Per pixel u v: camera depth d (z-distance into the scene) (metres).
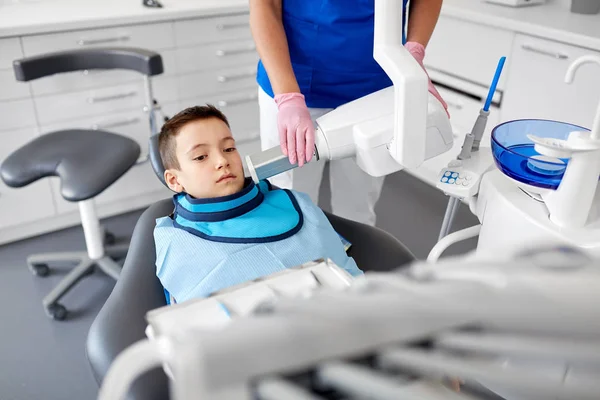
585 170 0.81
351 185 1.66
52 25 1.96
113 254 2.00
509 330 0.20
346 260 1.03
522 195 0.94
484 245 0.99
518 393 0.22
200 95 2.43
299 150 0.98
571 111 1.92
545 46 1.92
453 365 0.20
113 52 1.83
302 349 0.19
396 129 0.73
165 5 2.27
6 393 1.54
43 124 2.10
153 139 1.26
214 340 0.19
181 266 0.96
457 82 2.33
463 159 1.08
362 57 1.34
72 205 2.29
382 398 0.20
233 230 1.00
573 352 0.19
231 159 1.10
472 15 2.14
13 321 1.81
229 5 2.31
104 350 0.84
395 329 0.20
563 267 0.21
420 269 0.24
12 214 2.16
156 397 0.75
